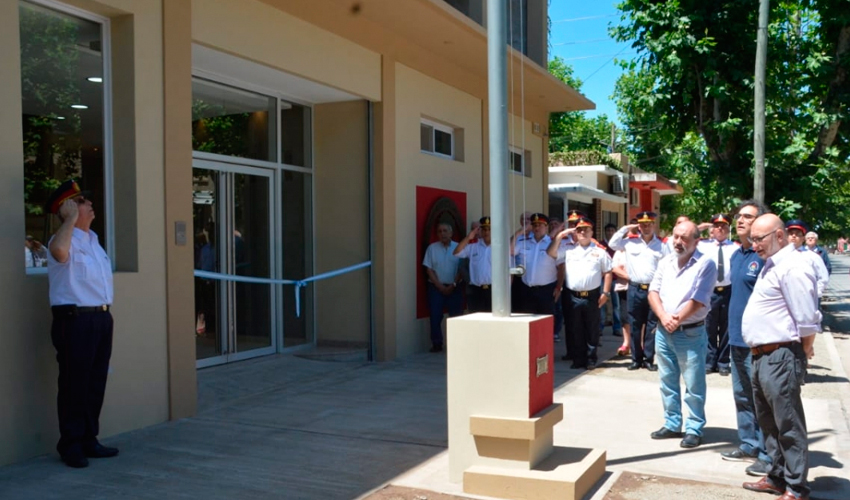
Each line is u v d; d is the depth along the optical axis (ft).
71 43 20.72
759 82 39.17
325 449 19.70
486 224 35.70
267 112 32.40
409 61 35.94
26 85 19.57
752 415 18.54
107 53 21.40
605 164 77.25
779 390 15.40
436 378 29.81
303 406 24.72
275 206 32.81
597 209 72.64
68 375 18.03
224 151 30.07
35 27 19.81
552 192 63.16
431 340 36.68
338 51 31.09
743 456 18.75
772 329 15.51
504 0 16.94
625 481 17.19
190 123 23.13
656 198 103.14
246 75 28.91
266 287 32.60
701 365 20.08
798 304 15.11
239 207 31.01
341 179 34.63
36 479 17.04
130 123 21.29
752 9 46.73
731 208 49.16
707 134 49.83
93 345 18.33
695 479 17.34
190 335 23.06
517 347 16.20
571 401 25.79
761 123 39.14
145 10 21.61
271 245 32.58
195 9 24.04
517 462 16.24
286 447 19.86
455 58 39.17
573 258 32.32
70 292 18.03
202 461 18.57
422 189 37.17
